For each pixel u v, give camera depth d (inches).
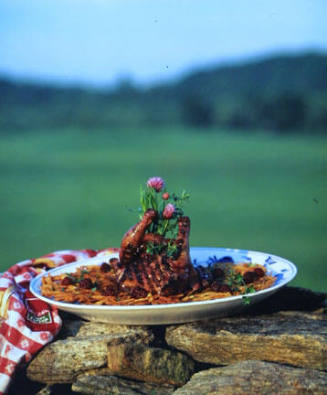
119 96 2348.7
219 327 94.6
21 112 2293.3
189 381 88.6
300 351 89.0
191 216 704.4
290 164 1199.6
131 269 98.7
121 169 1187.9
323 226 610.5
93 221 671.1
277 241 521.3
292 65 2143.2
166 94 2324.1
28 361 95.7
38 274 119.6
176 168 1185.4
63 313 108.1
